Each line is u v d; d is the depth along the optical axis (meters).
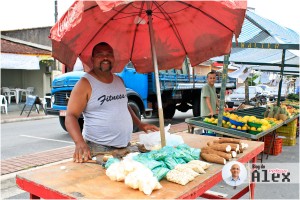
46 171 2.21
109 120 2.80
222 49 3.34
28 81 18.47
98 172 2.20
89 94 2.72
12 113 14.11
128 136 3.00
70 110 2.65
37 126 10.85
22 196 4.28
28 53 15.71
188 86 11.38
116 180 2.00
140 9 3.03
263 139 6.70
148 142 2.81
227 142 2.97
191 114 14.84
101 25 2.98
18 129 10.18
